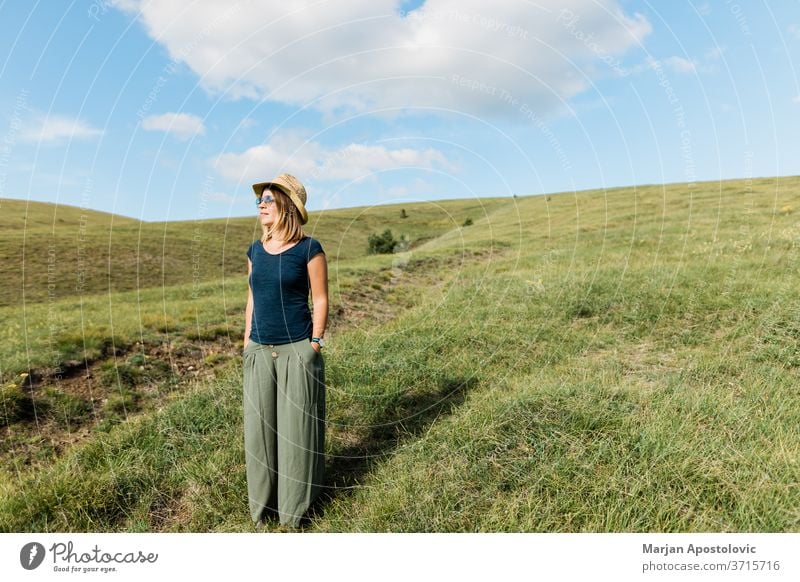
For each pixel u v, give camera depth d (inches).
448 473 124.5
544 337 224.2
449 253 669.3
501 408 148.4
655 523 104.8
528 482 117.6
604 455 122.2
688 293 253.4
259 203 118.6
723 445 121.0
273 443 119.3
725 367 168.4
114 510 131.5
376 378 193.5
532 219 1186.0
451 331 241.8
